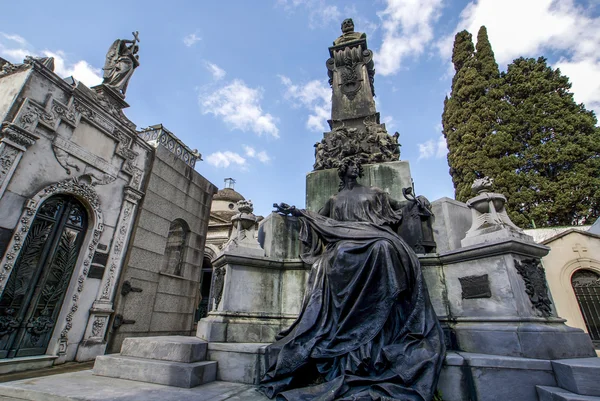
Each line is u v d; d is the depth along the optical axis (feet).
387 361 8.64
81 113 23.75
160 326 28.73
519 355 9.32
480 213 12.46
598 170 45.01
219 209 76.18
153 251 28.91
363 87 23.04
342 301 10.27
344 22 26.71
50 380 10.88
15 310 19.24
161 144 31.68
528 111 53.06
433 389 7.85
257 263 14.33
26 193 19.72
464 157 53.88
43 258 20.95
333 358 9.35
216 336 12.53
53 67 22.24
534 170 48.98
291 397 8.34
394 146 18.57
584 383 7.43
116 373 11.50
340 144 19.21
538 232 37.63
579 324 27.66
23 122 19.65
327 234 12.98
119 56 29.84
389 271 10.05
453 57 66.39
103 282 24.30
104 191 25.22
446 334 11.34
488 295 10.96
